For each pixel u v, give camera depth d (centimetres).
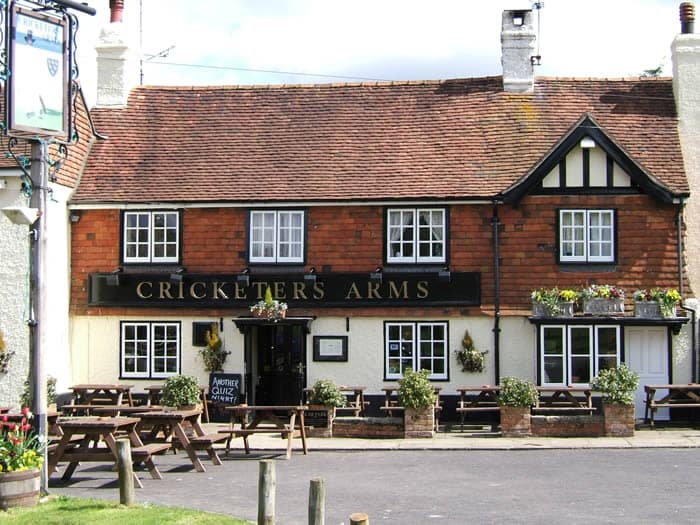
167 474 1519
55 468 1490
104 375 2202
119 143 2358
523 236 2116
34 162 1304
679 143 2230
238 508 1238
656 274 2095
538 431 1870
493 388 1977
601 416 1869
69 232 2222
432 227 2145
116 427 1464
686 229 2175
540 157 2169
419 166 2216
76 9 1342
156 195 2205
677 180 2145
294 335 2206
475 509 1214
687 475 1441
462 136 2278
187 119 2419
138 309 2197
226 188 2209
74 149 2255
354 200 2145
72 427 1459
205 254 2194
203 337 2178
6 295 2075
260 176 2238
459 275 2117
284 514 1202
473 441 1819
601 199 2105
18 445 1210
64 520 1110
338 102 2419
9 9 1253
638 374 2081
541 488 1351
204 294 2180
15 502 1181
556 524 1127
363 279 2141
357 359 2139
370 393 2131
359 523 859
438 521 1148
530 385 1886
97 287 2208
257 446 1803
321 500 966
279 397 2203
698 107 2258
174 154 2320
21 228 2078
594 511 1195
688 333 2081
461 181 2158
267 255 2183
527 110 2298
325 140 2322
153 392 2114
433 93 2400
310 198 2158
